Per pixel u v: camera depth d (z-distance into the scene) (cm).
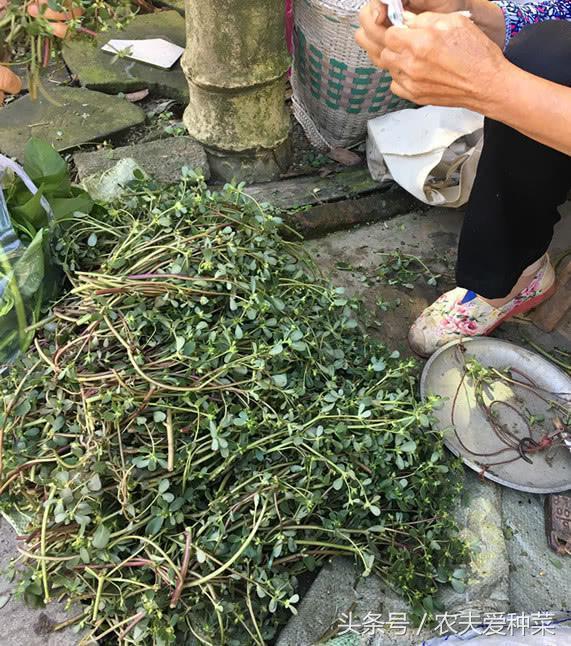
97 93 236
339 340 148
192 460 120
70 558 108
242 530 113
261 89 191
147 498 114
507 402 161
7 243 134
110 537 108
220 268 135
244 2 169
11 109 226
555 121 93
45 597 106
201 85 188
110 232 152
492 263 148
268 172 214
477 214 142
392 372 141
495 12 135
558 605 129
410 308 186
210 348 124
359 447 121
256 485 114
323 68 200
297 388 127
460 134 182
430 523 127
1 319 132
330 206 204
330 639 114
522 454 150
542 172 130
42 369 130
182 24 271
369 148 214
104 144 220
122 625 109
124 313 135
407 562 123
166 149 208
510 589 131
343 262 195
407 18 97
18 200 150
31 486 123
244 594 113
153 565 107
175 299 137
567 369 173
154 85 244
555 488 145
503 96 94
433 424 149
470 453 150
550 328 182
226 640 108
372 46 107
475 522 134
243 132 200
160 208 159
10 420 121
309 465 117
